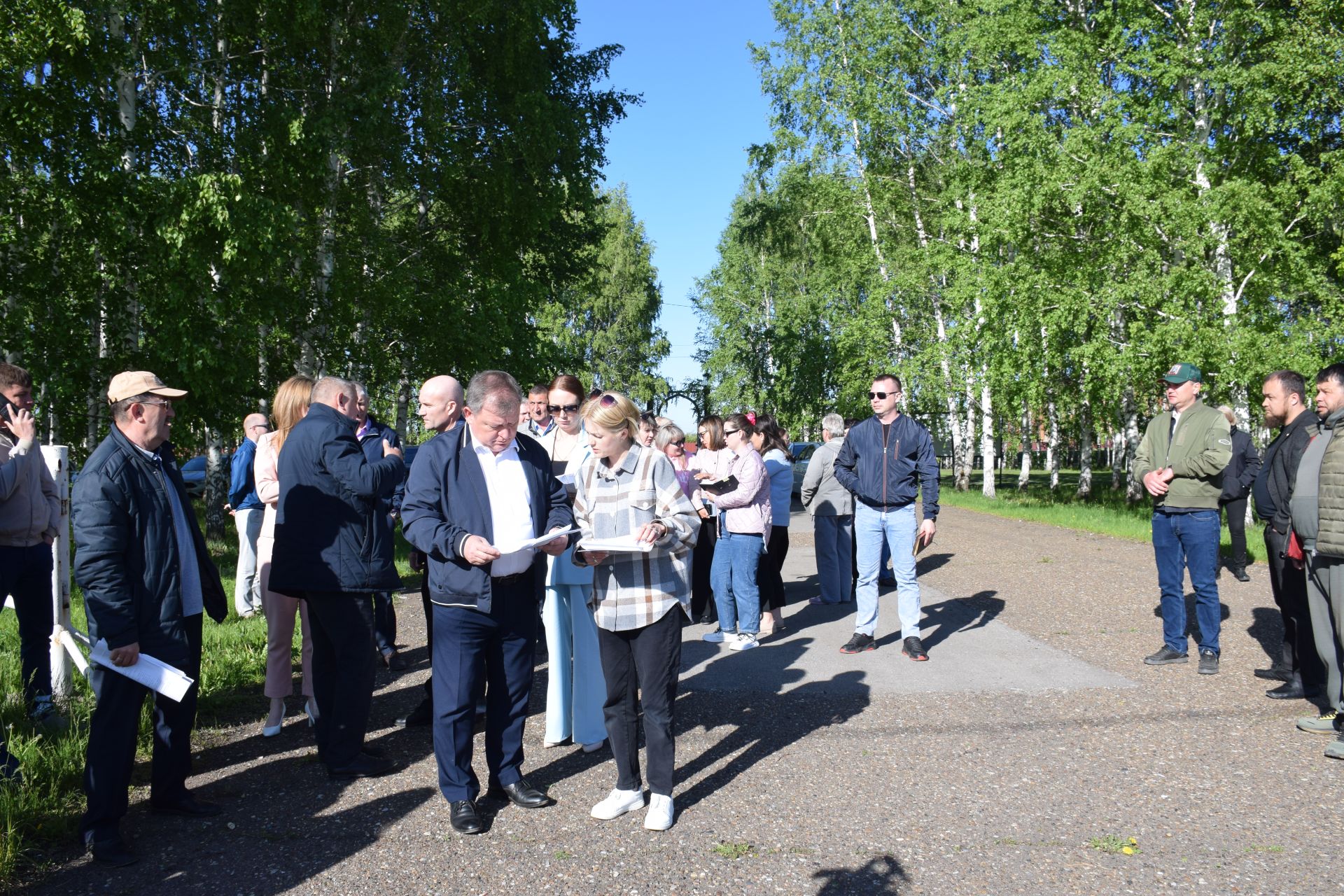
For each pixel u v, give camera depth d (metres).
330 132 13.58
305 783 4.23
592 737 4.63
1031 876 3.13
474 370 16.53
